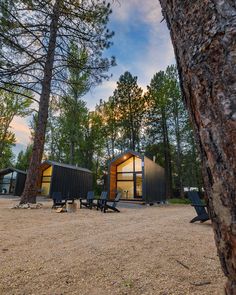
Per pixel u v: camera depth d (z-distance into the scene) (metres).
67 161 29.81
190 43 0.96
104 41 10.05
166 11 1.22
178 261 2.89
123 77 27.27
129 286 2.18
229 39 0.80
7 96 22.06
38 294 2.01
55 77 10.59
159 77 25.58
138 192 15.20
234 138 0.75
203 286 2.17
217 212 0.83
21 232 4.59
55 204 9.82
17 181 19.62
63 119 23.97
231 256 0.78
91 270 2.58
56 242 3.85
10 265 2.70
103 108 30.45
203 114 0.89
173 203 18.09
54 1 8.95
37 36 9.18
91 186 20.70
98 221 6.45
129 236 4.39
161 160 25.03
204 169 0.94
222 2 0.84
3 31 8.05
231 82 0.78
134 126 26.81
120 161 16.22
